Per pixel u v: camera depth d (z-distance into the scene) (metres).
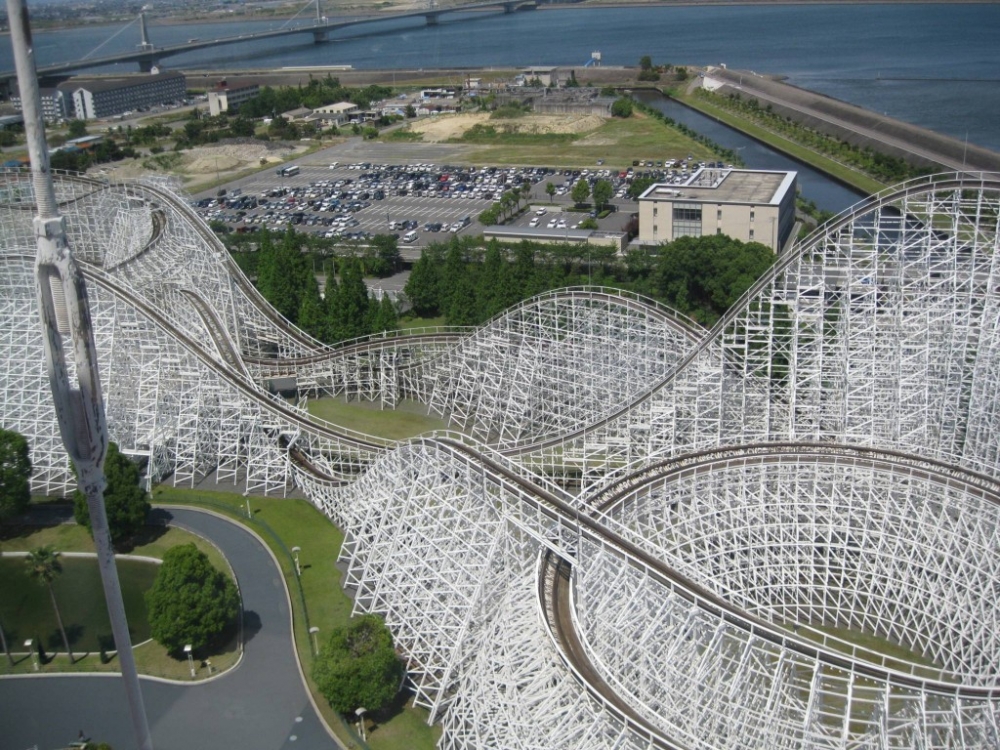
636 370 100.62
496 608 65.00
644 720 51.12
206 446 102.94
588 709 51.97
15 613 79.81
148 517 93.38
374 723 66.56
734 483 72.81
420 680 70.06
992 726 49.25
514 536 68.75
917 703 51.09
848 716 50.81
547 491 68.44
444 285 141.38
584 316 105.62
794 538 72.56
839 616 74.25
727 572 72.25
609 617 58.00
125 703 68.88
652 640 56.88
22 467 90.69
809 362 94.75
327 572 83.38
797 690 64.12
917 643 70.94
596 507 67.88
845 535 75.31
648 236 163.12
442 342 114.00
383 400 116.38
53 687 70.75
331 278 139.50
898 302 88.00
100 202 140.62
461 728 60.88
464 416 111.81
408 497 74.88
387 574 74.81
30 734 65.88
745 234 155.88
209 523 92.19
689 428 92.81
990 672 63.06
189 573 71.88
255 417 97.81
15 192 145.75
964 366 85.56
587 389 103.81
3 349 99.69
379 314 128.88
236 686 70.06
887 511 70.75
